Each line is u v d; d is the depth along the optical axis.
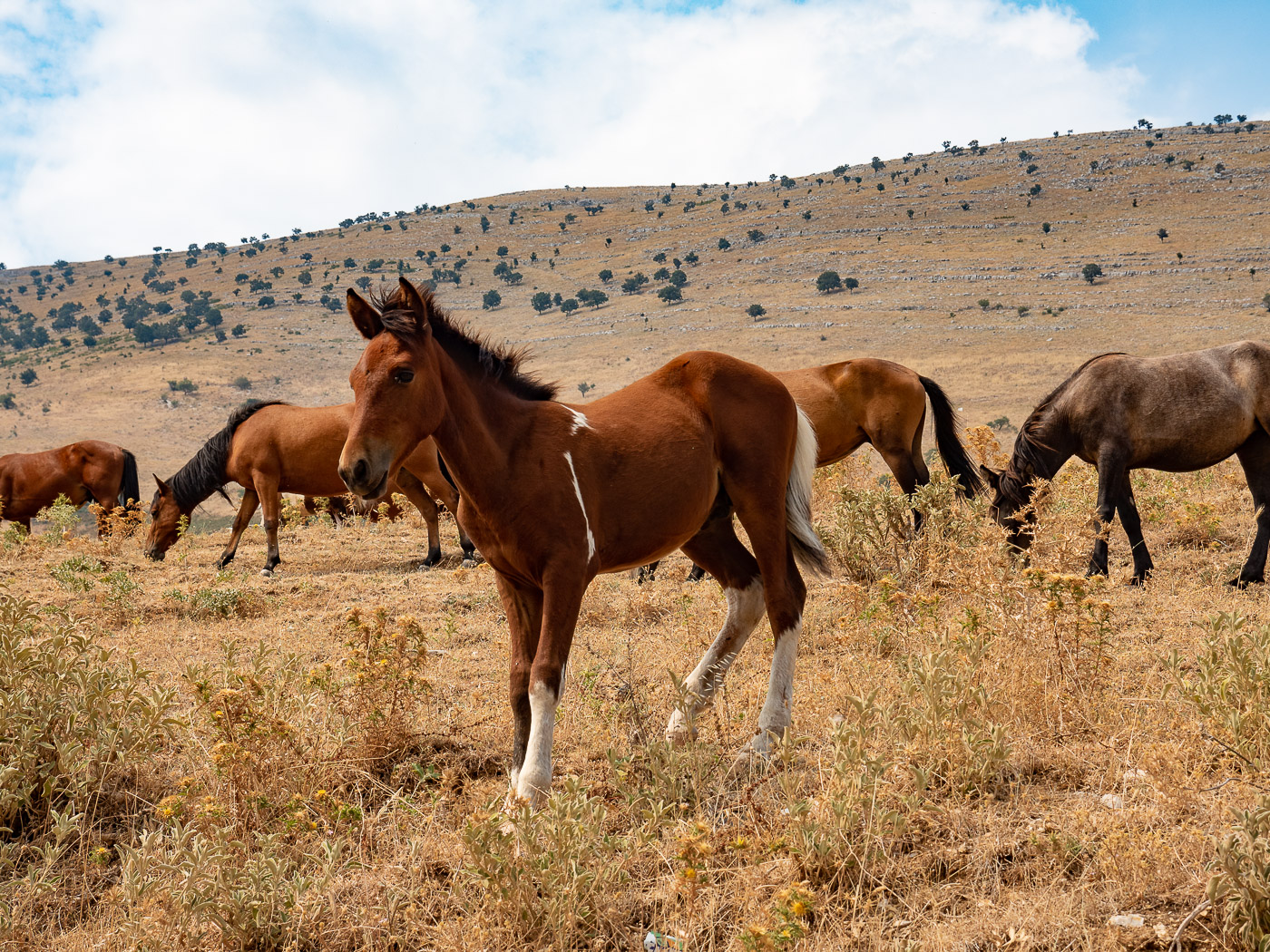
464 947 2.94
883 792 3.49
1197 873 2.93
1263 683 3.77
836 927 2.89
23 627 4.49
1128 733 4.04
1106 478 7.60
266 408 10.91
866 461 12.79
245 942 3.04
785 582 4.67
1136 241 144.12
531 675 4.01
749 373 4.85
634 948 2.99
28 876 3.38
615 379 108.94
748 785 3.64
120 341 166.38
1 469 14.04
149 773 4.27
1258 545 7.08
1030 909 2.83
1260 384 7.41
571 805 3.14
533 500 3.96
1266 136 197.62
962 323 113.31
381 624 4.74
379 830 3.79
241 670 5.89
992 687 4.39
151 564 10.88
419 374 3.84
